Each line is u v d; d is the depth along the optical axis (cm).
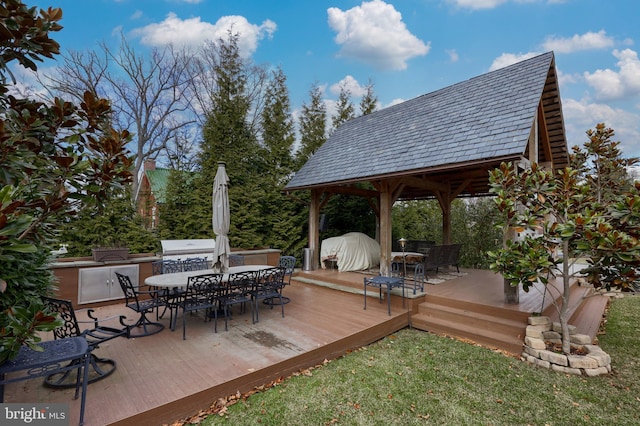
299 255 1115
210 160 976
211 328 473
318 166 950
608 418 289
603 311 628
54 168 248
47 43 243
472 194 1067
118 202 801
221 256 520
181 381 309
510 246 431
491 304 524
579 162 842
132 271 635
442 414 293
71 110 268
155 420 265
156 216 966
